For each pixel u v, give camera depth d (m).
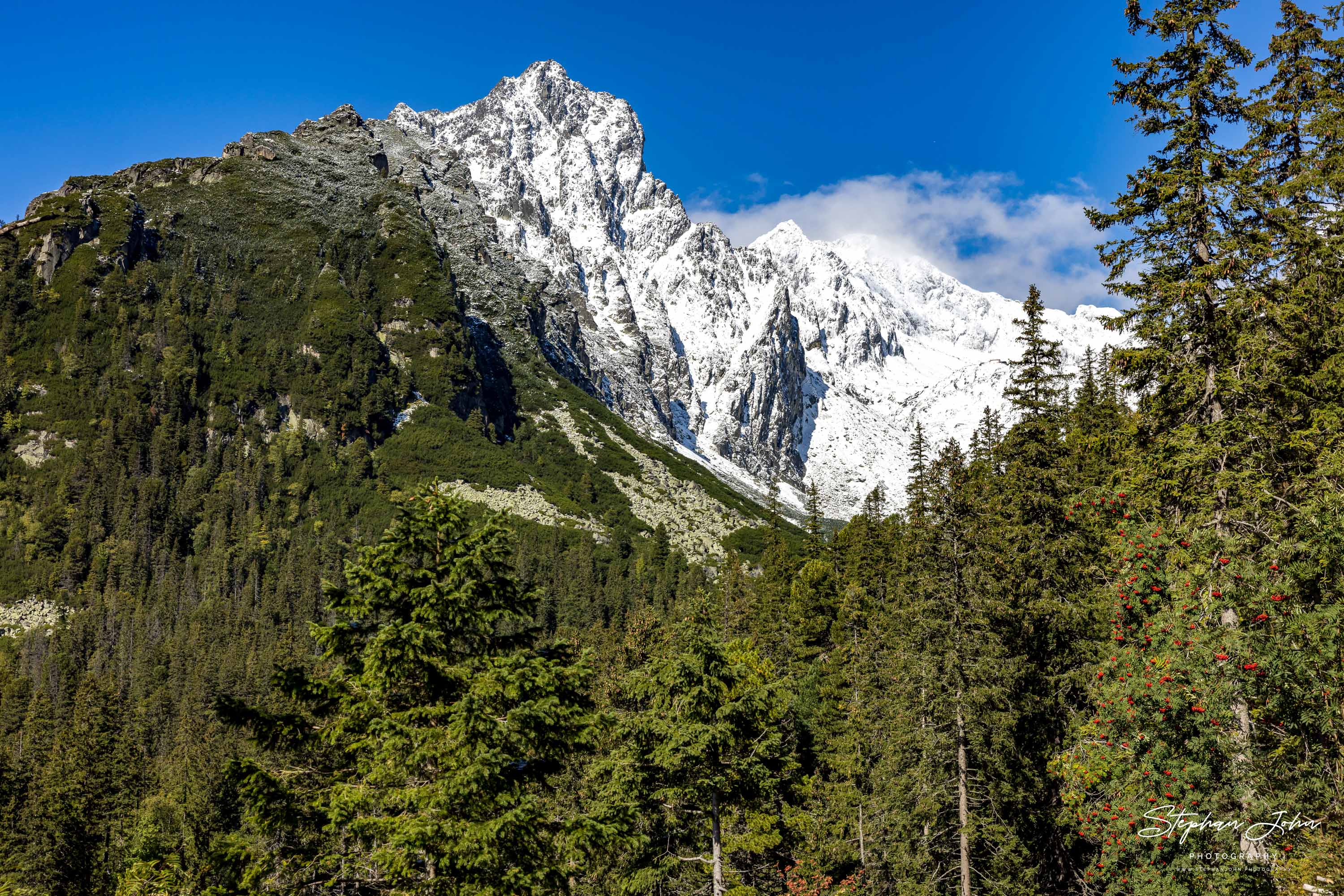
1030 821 29.75
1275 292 23.67
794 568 75.19
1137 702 18.89
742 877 36.59
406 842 15.66
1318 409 22.61
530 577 129.00
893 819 32.19
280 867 15.62
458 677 17.78
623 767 28.03
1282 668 17.14
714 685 27.84
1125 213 24.64
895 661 38.22
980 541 32.78
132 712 100.06
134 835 59.81
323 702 17.42
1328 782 17.78
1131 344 26.14
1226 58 23.77
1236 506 22.02
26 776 65.81
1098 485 30.84
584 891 28.41
